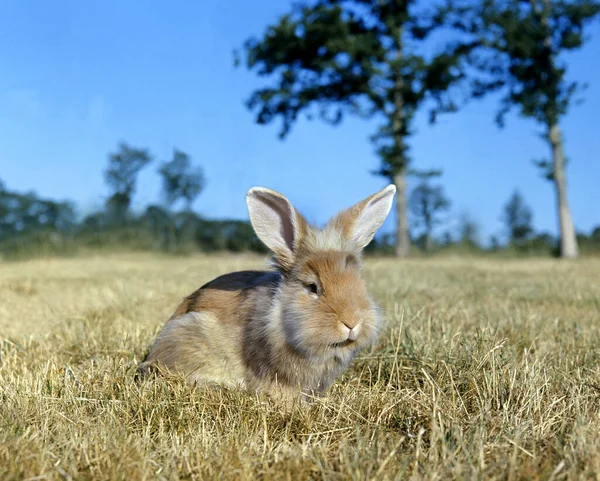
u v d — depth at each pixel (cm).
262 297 109
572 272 296
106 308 168
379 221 115
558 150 630
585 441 91
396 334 128
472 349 117
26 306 177
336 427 100
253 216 108
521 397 104
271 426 100
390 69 642
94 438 94
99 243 588
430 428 97
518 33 602
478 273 289
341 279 104
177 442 93
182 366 112
